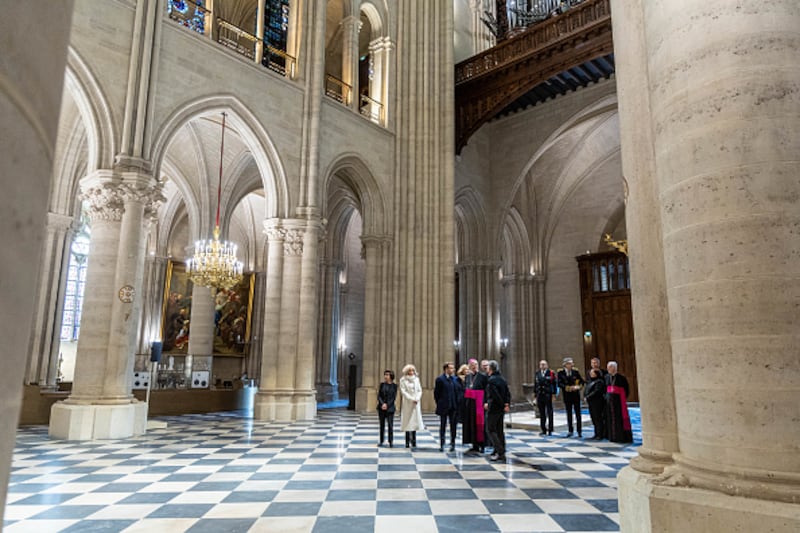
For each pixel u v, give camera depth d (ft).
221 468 25.09
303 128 50.80
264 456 28.40
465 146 72.13
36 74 2.32
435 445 33.45
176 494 20.13
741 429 9.61
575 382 39.40
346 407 63.26
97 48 36.52
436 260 59.98
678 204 11.02
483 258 73.97
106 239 35.86
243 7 81.76
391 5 64.18
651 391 12.25
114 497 19.63
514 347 84.53
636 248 13.04
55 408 34.40
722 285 10.07
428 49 64.39
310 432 38.58
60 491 20.51
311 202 49.39
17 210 2.19
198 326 64.54
